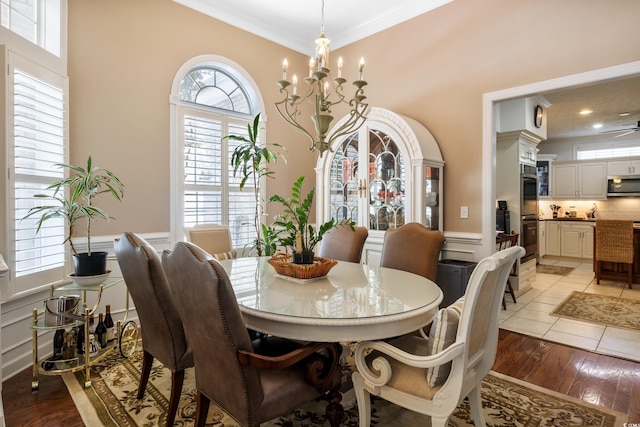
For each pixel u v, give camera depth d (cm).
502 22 309
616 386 223
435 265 238
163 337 174
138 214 321
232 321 124
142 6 322
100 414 188
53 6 264
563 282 523
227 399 134
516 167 464
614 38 254
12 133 222
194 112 364
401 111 383
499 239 388
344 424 181
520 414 192
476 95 326
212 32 371
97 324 251
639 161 674
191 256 129
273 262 211
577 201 767
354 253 283
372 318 144
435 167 341
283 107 438
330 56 455
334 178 405
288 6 368
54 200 259
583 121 642
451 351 125
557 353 274
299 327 148
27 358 244
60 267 264
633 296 441
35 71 240
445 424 132
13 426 179
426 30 361
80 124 286
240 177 402
